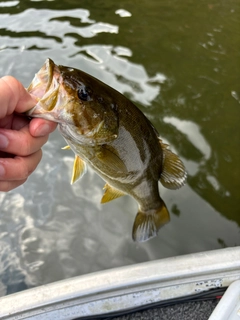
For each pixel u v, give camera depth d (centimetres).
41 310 38
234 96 94
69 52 109
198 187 74
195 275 40
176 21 127
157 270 40
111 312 41
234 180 75
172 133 84
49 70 29
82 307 39
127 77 100
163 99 93
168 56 109
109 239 67
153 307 42
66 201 73
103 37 116
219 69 104
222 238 66
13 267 63
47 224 69
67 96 30
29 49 111
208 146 81
